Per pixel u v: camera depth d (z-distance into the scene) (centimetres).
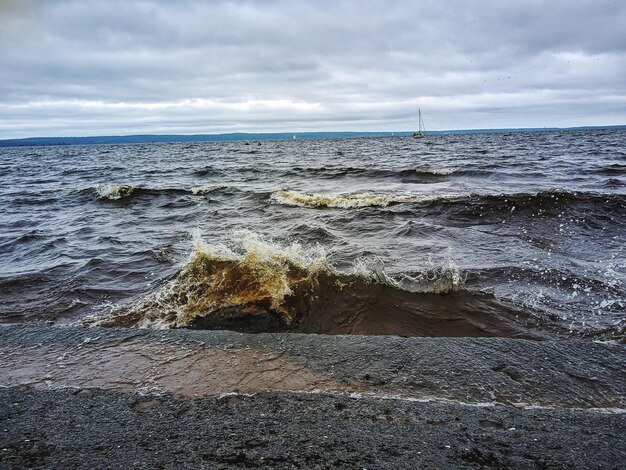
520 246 557
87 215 927
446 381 227
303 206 964
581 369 240
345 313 352
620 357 256
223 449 162
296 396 209
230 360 253
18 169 2720
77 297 401
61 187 1503
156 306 368
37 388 219
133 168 2602
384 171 1650
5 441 169
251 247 475
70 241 655
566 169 1578
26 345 278
